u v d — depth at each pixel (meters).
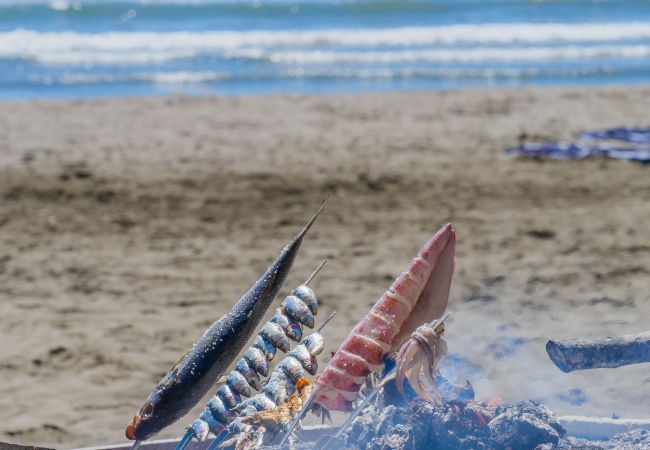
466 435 4.86
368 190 17.42
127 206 16.58
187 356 5.12
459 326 9.33
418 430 4.83
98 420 8.77
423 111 25.09
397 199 16.80
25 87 30.41
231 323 5.11
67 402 9.16
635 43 40.16
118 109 25.36
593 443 5.37
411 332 5.16
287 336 5.29
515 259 13.21
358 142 21.45
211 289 12.45
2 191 17.45
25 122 23.73
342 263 13.25
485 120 23.92
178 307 11.79
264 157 20.03
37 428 8.59
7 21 41.97
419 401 5.01
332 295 11.78
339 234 14.74
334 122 23.70
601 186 17.61
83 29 40.84
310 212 16.06
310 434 5.75
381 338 5.04
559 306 10.88
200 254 13.96
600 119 23.97
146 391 9.41
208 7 45.06
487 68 34.69
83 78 31.84
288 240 14.54
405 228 15.05
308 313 5.30
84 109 25.39
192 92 29.81
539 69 34.19
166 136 22.20
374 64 35.28
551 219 15.43
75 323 11.32
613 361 4.77
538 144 21.16
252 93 29.53
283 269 5.22
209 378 5.11
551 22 45.00
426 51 37.97
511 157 19.95
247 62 35.41
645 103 26.09
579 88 28.56
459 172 18.69
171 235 14.96
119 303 11.99
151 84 31.11
